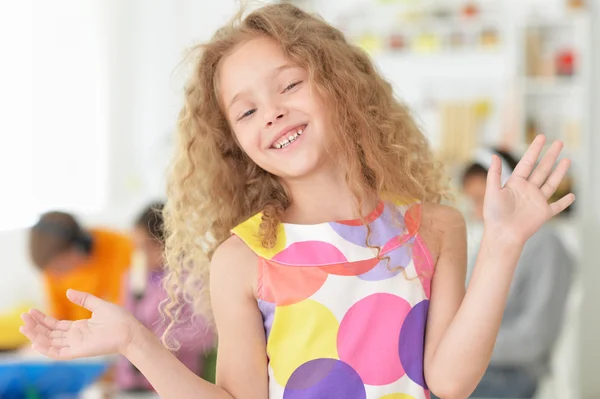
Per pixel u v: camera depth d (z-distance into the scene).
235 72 1.08
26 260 3.08
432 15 3.91
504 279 0.94
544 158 0.96
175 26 4.32
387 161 1.13
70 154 3.87
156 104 4.35
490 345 0.95
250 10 1.22
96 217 3.68
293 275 1.02
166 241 1.26
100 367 2.03
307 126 1.06
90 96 4.04
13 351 2.26
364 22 3.99
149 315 2.35
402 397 1.00
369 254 1.03
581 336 3.75
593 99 3.82
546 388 2.42
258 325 1.04
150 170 4.25
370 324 1.01
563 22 3.77
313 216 1.08
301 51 1.08
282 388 1.01
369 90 1.19
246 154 1.20
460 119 3.79
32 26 3.64
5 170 3.46
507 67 3.88
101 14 4.09
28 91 3.61
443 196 1.28
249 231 1.07
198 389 0.96
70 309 2.82
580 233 3.54
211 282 1.07
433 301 1.04
